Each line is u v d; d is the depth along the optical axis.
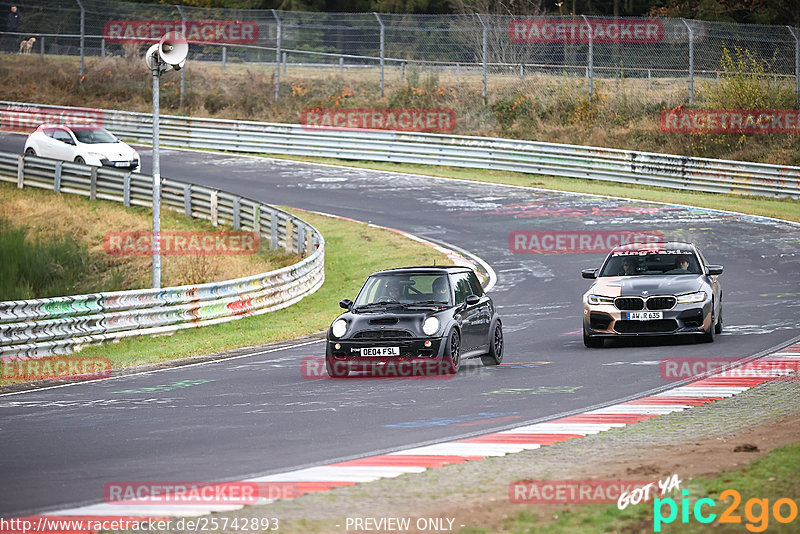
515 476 27.98
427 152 164.88
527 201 135.00
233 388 49.34
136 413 42.69
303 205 133.88
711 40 188.00
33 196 136.75
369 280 55.03
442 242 111.38
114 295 72.56
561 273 94.75
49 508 26.30
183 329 78.12
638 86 185.38
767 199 139.62
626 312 57.09
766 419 35.59
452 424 36.94
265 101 197.62
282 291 88.88
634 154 149.62
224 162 165.75
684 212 125.81
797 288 81.00
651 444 32.00
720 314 61.91
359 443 33.94
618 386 44.69
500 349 55.88
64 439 36.94
